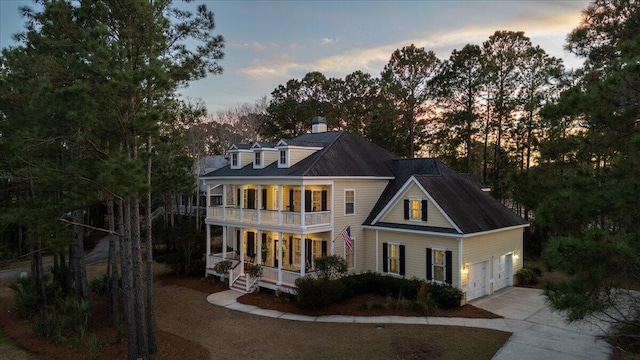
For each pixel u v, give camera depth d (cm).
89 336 1727
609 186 981
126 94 1206
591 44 1259
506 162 3531
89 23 1380
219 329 1719
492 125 3619
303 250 2123
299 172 2202
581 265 827
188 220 4069
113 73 1148
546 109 1101
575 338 1491
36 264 2186
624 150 955
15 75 1537
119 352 1564
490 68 3434
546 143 1150
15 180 1689
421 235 2088
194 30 1548
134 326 1454
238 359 1412
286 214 2228
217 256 2619
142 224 4119
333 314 1858
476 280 2036
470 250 1981
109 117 1239
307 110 4666
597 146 1009
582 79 1161
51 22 1368
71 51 1398
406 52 4094
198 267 2705
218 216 2631
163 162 1920
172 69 1443
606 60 1212
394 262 2239
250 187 2759
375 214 2392
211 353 1473
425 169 2491
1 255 3153
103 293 2164
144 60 1362
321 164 2277
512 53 3494
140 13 1307
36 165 1348
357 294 2061
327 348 1474
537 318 1725
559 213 966
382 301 1958
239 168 2730
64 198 1462
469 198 2222
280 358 1408
